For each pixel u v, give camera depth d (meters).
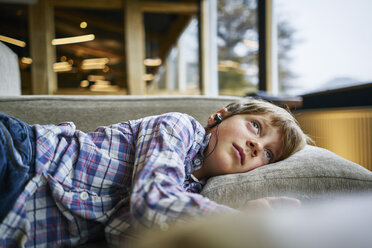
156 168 0.55
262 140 0.80
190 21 4.45
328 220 0.16
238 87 3.35
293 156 0.77
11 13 3.36
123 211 0.62
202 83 4.14
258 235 0.15
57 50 3.79
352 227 0.15
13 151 0.58
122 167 0.71
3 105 0.93
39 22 3.43
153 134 0.68
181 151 0.67
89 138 0.73
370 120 1.41
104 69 4.33
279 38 2.56
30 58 3.42
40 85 3.45
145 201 0.49
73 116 1.00
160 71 5.25
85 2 3.67
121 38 4.30
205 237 0.16
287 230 0.15
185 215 0.46
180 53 4.97
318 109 1.90
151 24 4.70
